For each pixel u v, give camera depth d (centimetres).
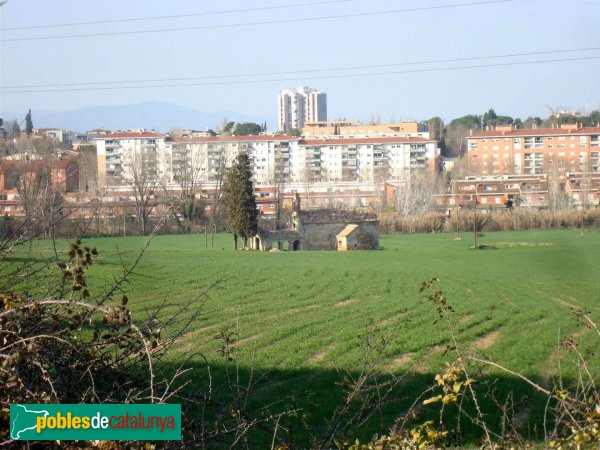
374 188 13400
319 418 1650
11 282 919
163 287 4334
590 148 16288
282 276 5325
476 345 2766
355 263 6619
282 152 17325
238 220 8556
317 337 2905
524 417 1681
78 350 756
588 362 2291
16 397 698
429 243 9050
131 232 7431
